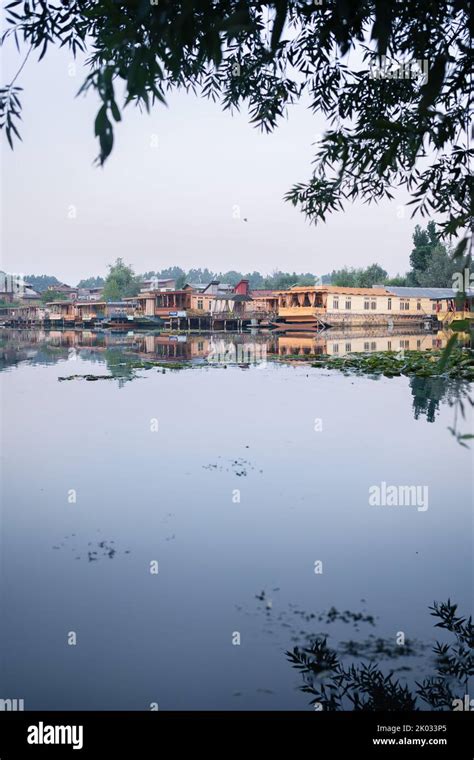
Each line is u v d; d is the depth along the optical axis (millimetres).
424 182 3723
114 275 74688
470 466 4539
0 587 2609
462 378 10445
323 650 2094
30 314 72688
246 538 3148
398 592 2531
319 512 3564
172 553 2980
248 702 1856
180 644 2145
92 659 2062
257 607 2406
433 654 2059
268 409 7289
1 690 1919
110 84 1272
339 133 2246
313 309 45656
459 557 2889
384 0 1548
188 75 3391
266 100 4461
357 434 5754
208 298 52188
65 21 2922
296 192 4293
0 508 3684
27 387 9727
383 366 12625
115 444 5430
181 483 4180
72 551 3016
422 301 50531
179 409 7344
